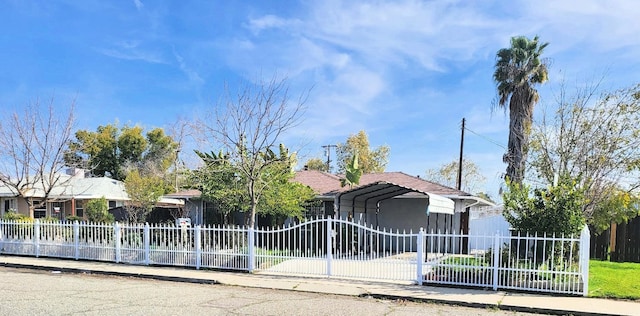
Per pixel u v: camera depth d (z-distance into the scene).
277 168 17.36
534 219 11.11
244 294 10.46
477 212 23.48
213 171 17.25
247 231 13.46
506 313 9.07
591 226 17.73
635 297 9.86
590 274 12.62
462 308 9.45
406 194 19.47
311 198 18.81
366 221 20.23
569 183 11.61
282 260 13.23
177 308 8.85
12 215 19.58
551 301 9.66
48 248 15.95
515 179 19.48
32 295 9.84
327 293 10.65
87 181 29.59
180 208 25.70
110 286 11.25
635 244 17.00
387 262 12.23
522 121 22.33
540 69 24.23
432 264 11.46
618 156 16.14
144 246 14.48
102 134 44.16
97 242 15.23
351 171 19.45
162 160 42.50
